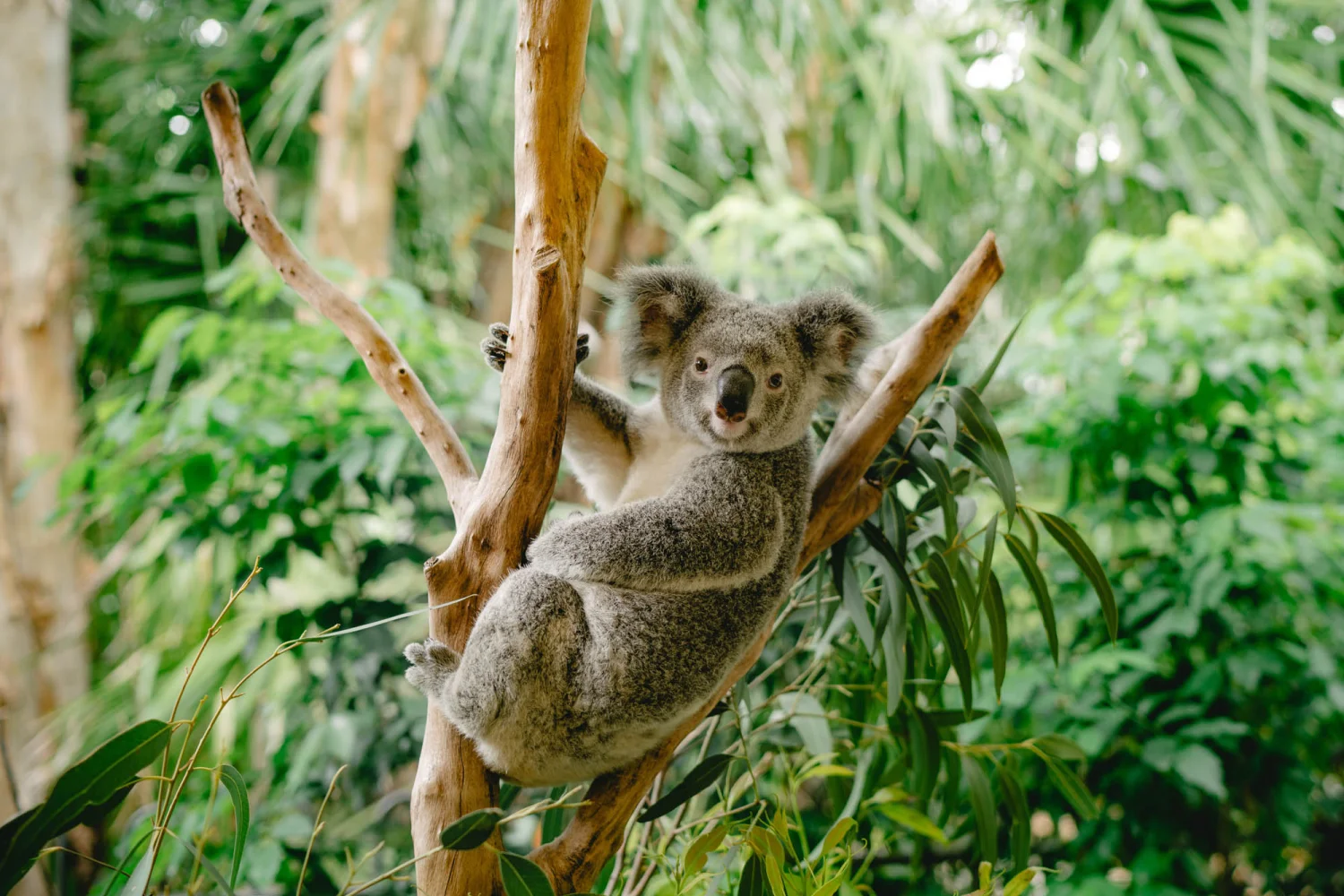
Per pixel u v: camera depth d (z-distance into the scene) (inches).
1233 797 145.5
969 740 130.0
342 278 143.7
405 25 207.9
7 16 215.5
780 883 75.7
